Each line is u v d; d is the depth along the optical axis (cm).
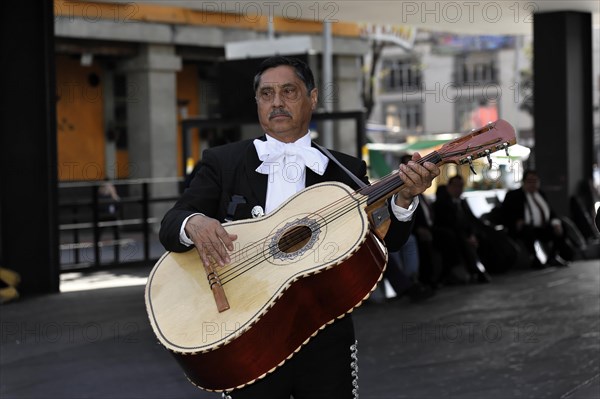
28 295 1186
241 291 330
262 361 326
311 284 329
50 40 1185
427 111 4969
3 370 739
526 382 678
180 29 2284
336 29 2489
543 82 1627
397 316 988
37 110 1188
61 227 1505
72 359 779
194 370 328
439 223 1253
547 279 1293
